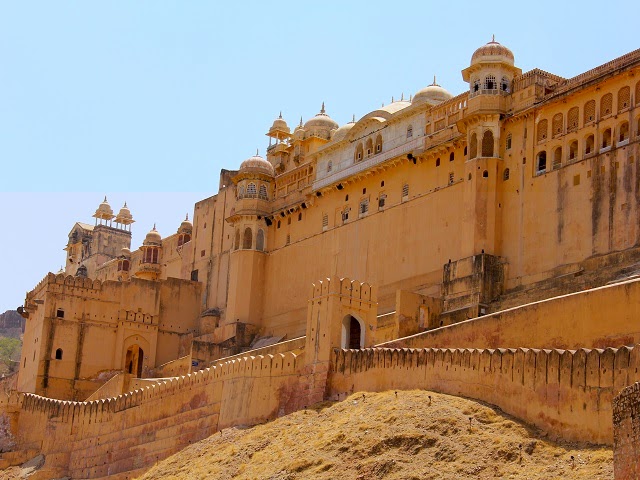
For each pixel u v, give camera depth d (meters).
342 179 71.00
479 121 58.94
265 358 51.03
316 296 49.59
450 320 56.53
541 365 36.16
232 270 78.75
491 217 57.47
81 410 64.00
